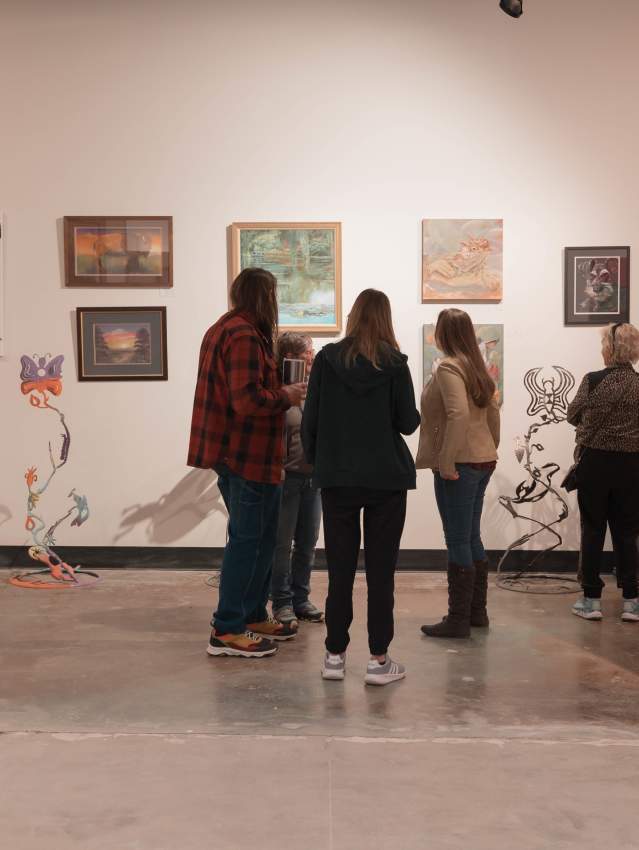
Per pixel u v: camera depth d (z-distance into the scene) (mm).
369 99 5406
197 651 3820
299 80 5414
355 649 3861
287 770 2602
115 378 5469
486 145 5414
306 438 3457
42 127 5438
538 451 5445
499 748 2766
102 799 2418
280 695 3258
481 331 5434
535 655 3775
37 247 5457
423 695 3268
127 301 5473
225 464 3654
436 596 4844
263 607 3963
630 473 4246
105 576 5324
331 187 5434
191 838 2215
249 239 5422
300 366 3734
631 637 4055
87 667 3590
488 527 5469
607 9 5363
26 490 5508
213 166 5438
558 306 5434
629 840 2209
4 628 4188
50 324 5477
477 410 3990
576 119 5398
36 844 2186
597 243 5418
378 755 2709
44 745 2779
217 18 5406
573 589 5027
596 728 2939
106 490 5500
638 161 5395
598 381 4309
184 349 5473
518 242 5418
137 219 5441
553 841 2203
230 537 3734
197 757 2689
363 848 2168
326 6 5391
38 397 5516
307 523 4270
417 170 5422
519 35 5383
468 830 2256
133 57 5418
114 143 5438
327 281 5422
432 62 5398
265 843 2191
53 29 5414
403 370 3367
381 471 3311
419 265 5438
